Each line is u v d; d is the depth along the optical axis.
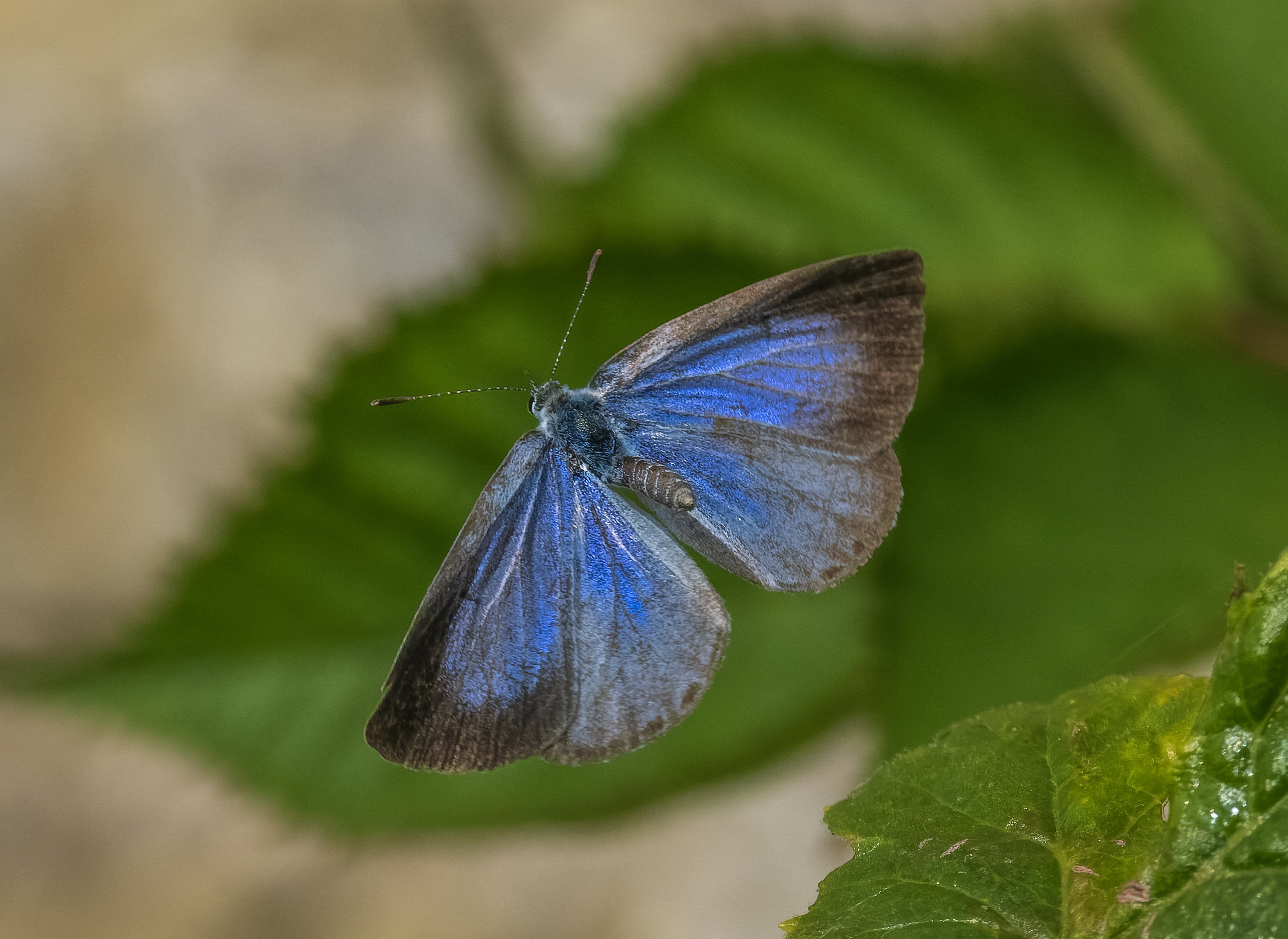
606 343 0.34
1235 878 0.31
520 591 0.33
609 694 0.33
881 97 0.34
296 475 0.34
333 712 0.34
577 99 0.39
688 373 0.33
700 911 0.38
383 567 0.34
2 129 0.46
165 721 0.34
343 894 0.39
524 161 0.35
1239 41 0.34
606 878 0.38
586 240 0.34
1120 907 0.31
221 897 0.39
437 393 0.34
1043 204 0.34
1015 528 0.34
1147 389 0.34
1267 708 0.31
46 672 0.34
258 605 0.34
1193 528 0.33
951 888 0.31
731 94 0.35
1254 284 0.34
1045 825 0.31
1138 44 0.34
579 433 0.33
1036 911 0.31
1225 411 0.34
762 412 0.33
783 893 0.38
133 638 0.34
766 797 0.38
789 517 0.33
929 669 0.33
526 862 0.39
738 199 0.34
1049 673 0.33
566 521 0.33
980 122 0.34
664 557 0.33
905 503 0.34
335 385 0.34
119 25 0.48
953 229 0.34
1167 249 0.34
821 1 0.38
